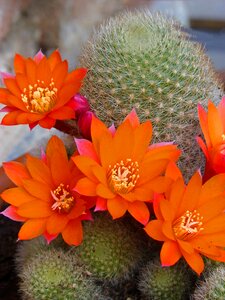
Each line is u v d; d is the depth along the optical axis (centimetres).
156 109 23
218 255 19
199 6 57
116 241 22
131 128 20
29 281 22
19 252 26
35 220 20
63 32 52
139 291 24
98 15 54
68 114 21
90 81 23
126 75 22
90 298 22
